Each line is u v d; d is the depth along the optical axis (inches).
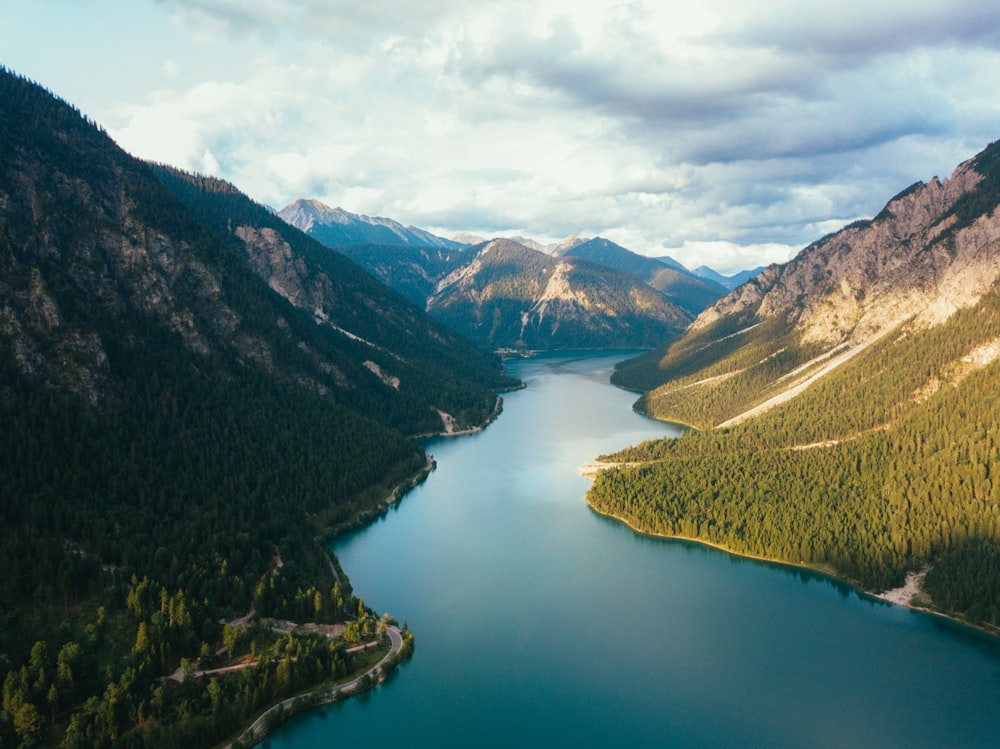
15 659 5349.4
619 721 5418.3
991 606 6525.6
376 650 6215.6
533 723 5378.9
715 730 5295.3
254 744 5196.9
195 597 6437.0
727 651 6323.8
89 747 4795.8
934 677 5910.4
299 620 6486.2
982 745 5137.8
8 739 4763.8
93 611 5974.4
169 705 5231.3
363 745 5162.4
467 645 6432.1
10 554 6077.8
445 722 5413.4
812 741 5201.8
